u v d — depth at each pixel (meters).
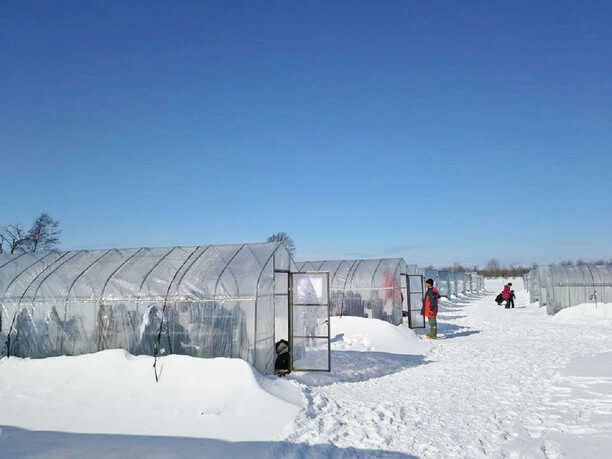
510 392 11.12
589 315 27.34
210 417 8.78
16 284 13.16
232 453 7.36
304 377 12.27
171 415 8.94
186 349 11.80
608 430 8.18
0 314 12.80
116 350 11.28
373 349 17.75
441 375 13.27
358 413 9.41
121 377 10.62
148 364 10.80
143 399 9.72
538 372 13.21
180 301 11.98
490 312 35.47
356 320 21.19
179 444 7.71
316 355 14.92
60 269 13.51
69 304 12.58
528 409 9.67
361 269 24.38
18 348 12.62
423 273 39.88
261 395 9.43
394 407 9.90
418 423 8.85
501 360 15.33
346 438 8.01
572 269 29.83
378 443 7.78
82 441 7.88
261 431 8.16
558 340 19.56
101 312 12.40
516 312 35.16
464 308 40.12
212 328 11.74
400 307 23.89
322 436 7.98
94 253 14.41
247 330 11.57
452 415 9.36
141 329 11.98
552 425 8.60
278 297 13.01
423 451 7.45
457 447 7.59
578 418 8.95
